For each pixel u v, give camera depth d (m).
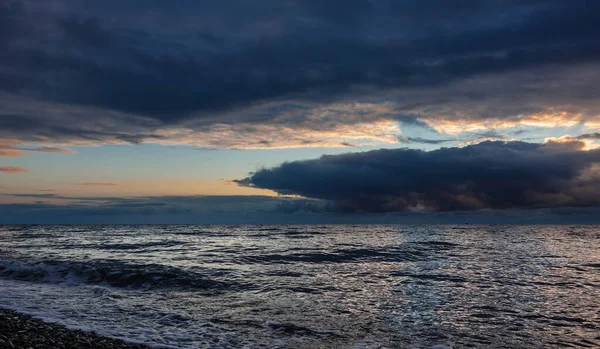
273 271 22.20
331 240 48.03
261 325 11.83
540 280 19.42
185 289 17.22
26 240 47.41
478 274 21.33
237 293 16.48
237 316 12.84
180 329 11.32
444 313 13.27
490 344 10.30
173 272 20.30
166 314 13.06
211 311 13.52
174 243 42.66
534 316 12.95
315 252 31.55
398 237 55.91
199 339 10.40
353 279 19.69
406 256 29.95
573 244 43.28
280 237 55.72
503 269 23.23
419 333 11.16
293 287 17.66
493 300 15.19
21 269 21.23
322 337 10.76
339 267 24.08
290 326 11.71
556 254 31.81
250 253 31.31
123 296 15.99
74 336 9.87
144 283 18.27
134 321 12.14
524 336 10.95
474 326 11.85
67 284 18.58
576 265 24.97
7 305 13.95
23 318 11.73
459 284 18.38
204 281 18.56
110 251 33.44
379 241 46.09
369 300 15.16
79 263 23.14
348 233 70.00
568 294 16.22
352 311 13.52
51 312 13.06
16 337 9.27
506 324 12.07
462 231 81.62
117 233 67.19
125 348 9.25
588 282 18.92
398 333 11.16
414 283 18.64
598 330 11.50
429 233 70.88
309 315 12.99
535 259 28.28
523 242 46.03
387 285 18.16
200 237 55.19
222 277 19.89
